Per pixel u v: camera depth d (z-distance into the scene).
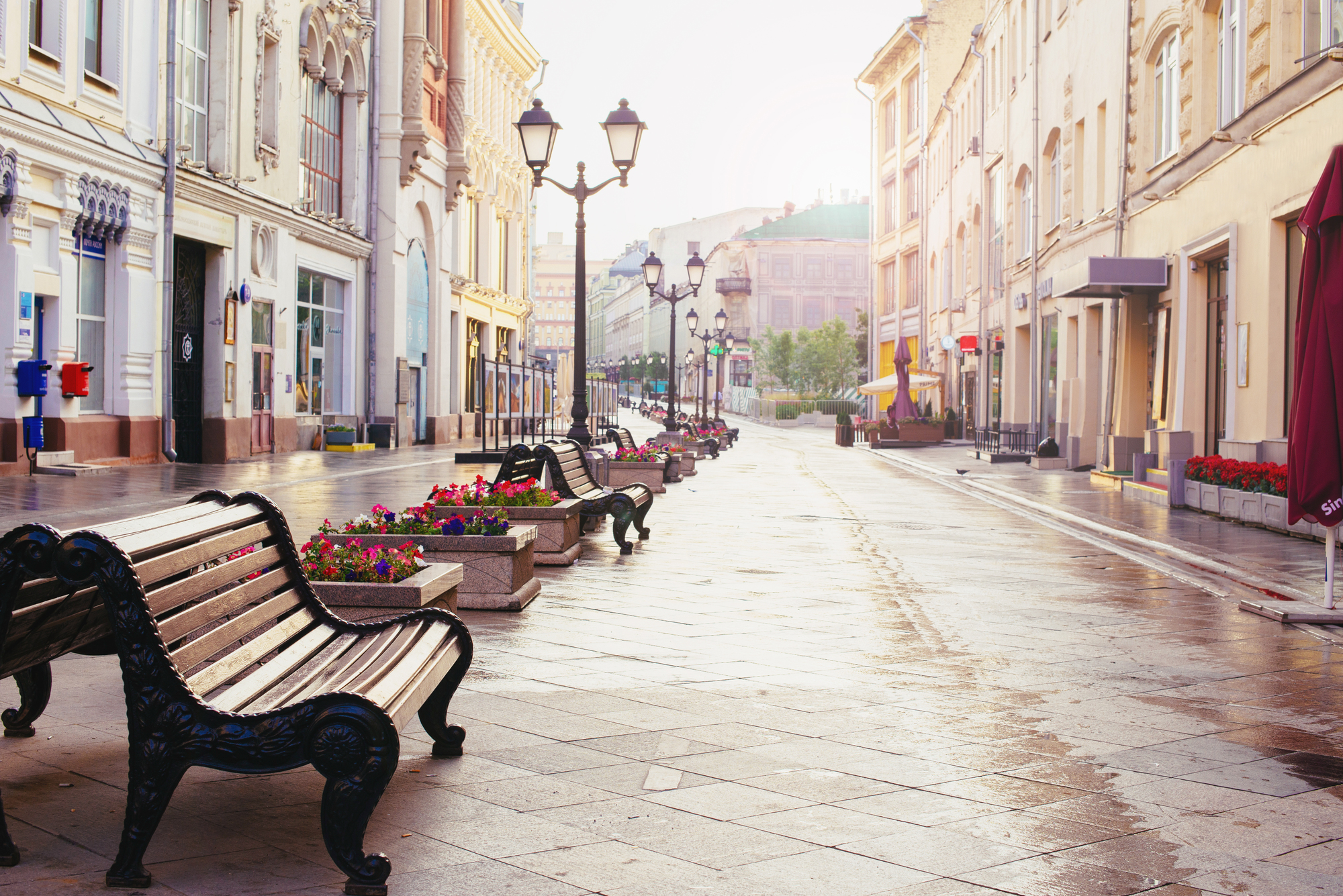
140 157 21.19
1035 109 31.05
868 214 101.12
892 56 59.69
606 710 5.48
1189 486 16.77
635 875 3.53
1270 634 7.60
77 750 4.66
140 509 13.59
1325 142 13.45
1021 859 3.70
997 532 14.08
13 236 18.02
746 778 4.50
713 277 105.81
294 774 4.49
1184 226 19.19
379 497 16.72
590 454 16.30
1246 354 15.97
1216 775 4.60
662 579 9.75
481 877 3.49
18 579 3.36
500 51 50.81
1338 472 8.07
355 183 33.72
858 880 3.52
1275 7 15.09
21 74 17.94
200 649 3.68
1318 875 3.61
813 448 42.56
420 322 38.53
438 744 4.70
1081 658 6.80
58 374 19.23
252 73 26.28
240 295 25.72
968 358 44.88
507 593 8.08
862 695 5.86
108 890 3.36
